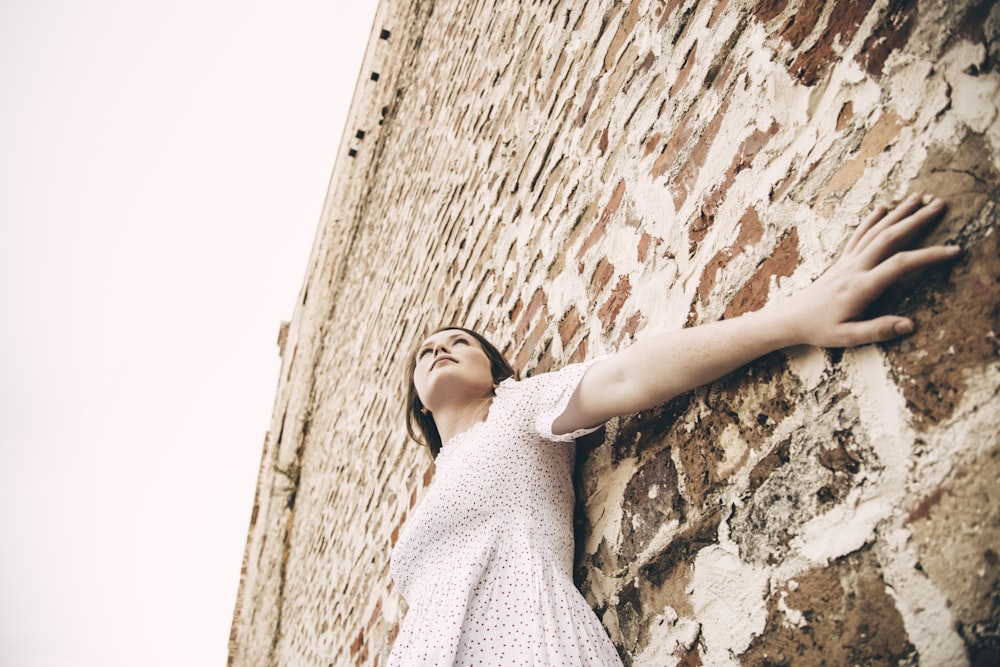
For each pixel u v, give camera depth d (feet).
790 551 2.96
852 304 2.86
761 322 3.25
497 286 7.80
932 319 2.63
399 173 15.75
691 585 3.46
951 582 2.30
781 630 2.88
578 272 5.77
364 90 18.90
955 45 2.84
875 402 2.78
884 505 2.62
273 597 18.88
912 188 2.87
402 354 11.53
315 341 21.38
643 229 4.90
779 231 3.56
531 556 3.85
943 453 2.45
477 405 5.54
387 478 10.49
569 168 6.57
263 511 21.85
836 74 3.47
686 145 4.63
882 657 2.45
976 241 2.53
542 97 7.86
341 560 12.38
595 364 4.19
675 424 3.96
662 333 4.02
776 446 3.21
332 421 17.26
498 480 4.32
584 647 3.45
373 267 16.24
